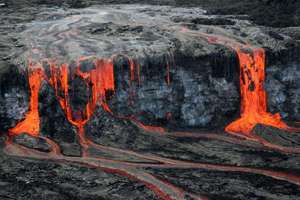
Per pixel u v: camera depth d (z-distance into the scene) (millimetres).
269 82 167875
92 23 196875
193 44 168500
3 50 169500
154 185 122438
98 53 162125
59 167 130750
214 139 151375
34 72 153875
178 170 130875
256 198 117438
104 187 121250
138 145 145125
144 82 158000
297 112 167250
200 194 118875
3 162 133125
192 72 161625
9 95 151875
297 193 119750
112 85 156250
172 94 159500
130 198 116438
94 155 138250
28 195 117375
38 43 174000
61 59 158750
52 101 152250
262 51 167750
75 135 148375
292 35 187000
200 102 160750
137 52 162125
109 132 149625
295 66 170125
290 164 134875
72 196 117312
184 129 157375
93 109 154375
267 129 155500
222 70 164125
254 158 138375
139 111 157125
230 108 162500
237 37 180375
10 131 150750
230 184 123688
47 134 148000
